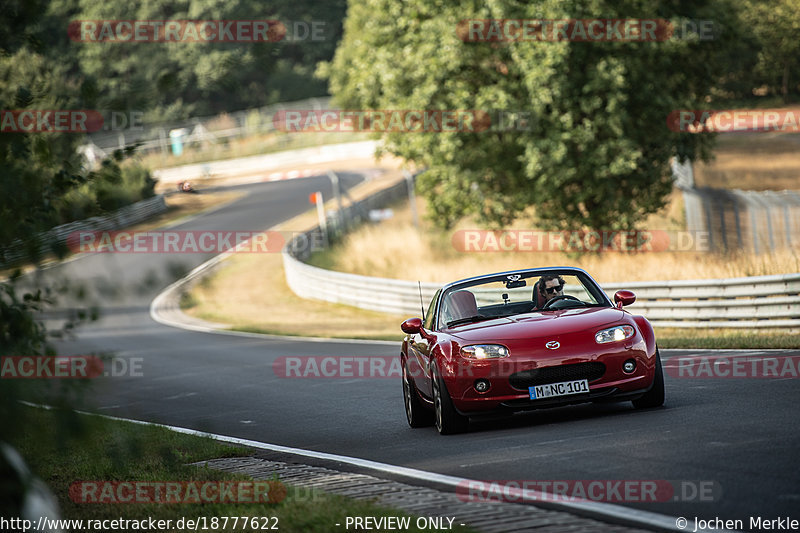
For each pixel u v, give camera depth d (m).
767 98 188.88
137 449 21.58
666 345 59.78
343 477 27.20
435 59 112.94
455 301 38.09
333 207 196.50
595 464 24.91
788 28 171.25
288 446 35.62
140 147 22.31
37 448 18.83
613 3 108.94
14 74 21.36
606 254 114.69
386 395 49.22
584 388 32.66
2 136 21.53
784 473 21.64
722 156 184.12
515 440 30.70
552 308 37.22
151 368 76.94
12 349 20.28
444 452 30.22
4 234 20.94
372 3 128.12
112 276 20.72
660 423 30.53
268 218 199.75
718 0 115.31
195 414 49.22
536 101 106.81
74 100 20.80
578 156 113.19
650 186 119.69
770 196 108.56
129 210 22.47
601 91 110.12
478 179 118.31
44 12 21.22
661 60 109.62
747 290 69.50
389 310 112.25
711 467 23.03
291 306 127.81
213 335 104.06
